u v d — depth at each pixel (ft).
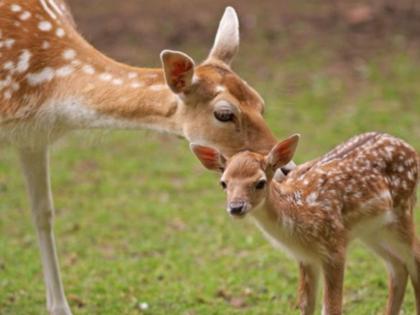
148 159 58.29
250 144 32.22
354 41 75.15
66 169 56.80
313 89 67.46
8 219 50.21
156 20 80.02
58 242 46.68
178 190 53.31
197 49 73.87
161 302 38.83
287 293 39.01
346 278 40.29
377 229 32.71
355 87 67.56
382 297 38.37
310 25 78.33
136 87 34.01
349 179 31.68
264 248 44.57
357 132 60.13
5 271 42.91
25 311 38.70
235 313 37.32
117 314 37.93
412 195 33.17
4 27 35.53
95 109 34.35
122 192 53.21
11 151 37.19
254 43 75.41
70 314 37.50
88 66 35.04
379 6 81.05
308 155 56.39
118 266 43.11
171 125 33.37
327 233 31.01
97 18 80.84
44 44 35.47
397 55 72.49
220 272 41.81
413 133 59.47
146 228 47.96
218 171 29.91
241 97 32.60
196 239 46.26
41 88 35.01
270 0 83.82
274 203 30.09
